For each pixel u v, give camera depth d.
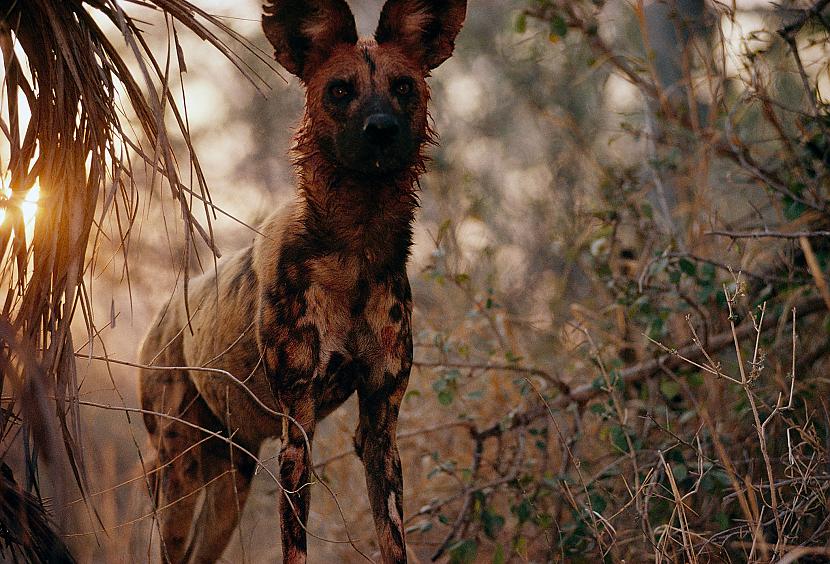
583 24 5.83
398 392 3.82
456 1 4.09
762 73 5.23
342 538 5.42
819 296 4.91
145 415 4.77
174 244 6.91
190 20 3.32
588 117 9.25
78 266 3.19
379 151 3.66
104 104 3.33
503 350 5.63
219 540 4.58
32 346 3.12
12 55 3.19
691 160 5.77
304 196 3.81
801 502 3.82
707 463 4.25
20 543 3.11
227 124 11.04
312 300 3.72
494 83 11.67
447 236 6.63
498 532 4.73
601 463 5.31
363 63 3.84
